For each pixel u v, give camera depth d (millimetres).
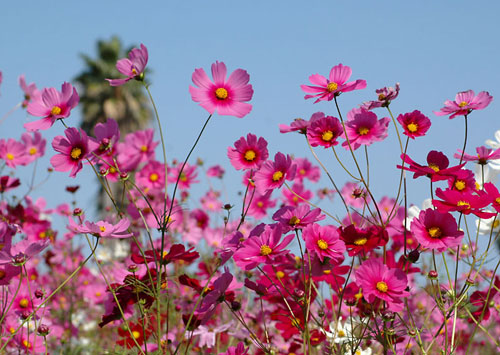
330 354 2252
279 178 2207
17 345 2379
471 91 2188
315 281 2291
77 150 2207
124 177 2172
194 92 2150
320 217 2129
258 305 2738
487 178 2236
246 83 2176
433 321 2527
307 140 2195
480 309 2219
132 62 2143
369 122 2189
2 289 2352
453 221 2080
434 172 2102
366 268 2074
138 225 2793
